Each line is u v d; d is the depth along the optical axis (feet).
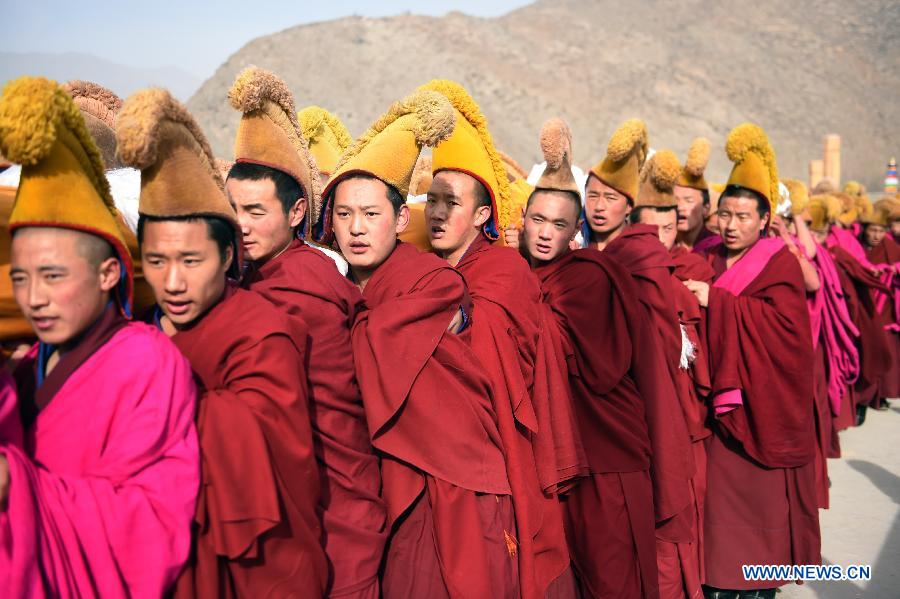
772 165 15.37
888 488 20.38
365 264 9.01
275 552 6.88
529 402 9.78
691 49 310.45
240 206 8.27
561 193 11.94
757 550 14.12
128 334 6.31
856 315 25.72
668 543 12.71
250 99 8.17
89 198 6.12
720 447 14.39
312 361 7.83
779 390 13.99
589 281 11.63
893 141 271.90
